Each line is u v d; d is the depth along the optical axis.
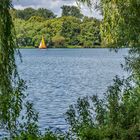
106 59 96.50
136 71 8.98
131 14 8.45
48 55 118.50
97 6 9.00
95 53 128.50
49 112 21.53
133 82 9.25
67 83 42.59
